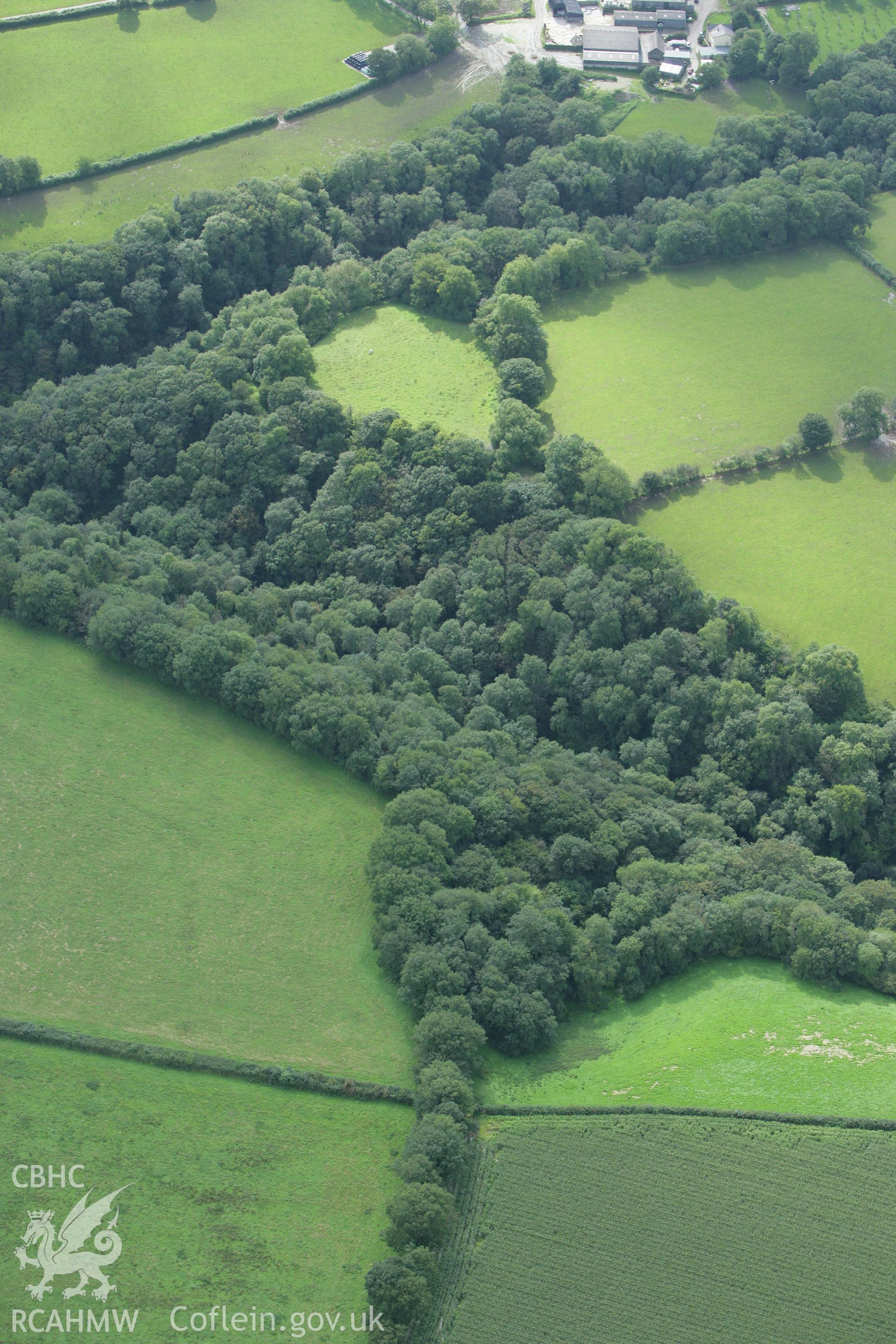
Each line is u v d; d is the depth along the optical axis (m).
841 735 179.88
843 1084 138.25
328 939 153.75
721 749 180.50
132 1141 133.75
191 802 167.88
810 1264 124.75
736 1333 120.62
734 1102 136.38
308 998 147.88
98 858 160.75
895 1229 126.94
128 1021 144.50
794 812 174.50
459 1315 121.06
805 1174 130.50
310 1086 139.00
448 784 165.50
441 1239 125.12
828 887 163.75
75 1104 136.38
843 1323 121.31
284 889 158.75
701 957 155.75
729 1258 125.06
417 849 155.00
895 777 176.38
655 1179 130.25
